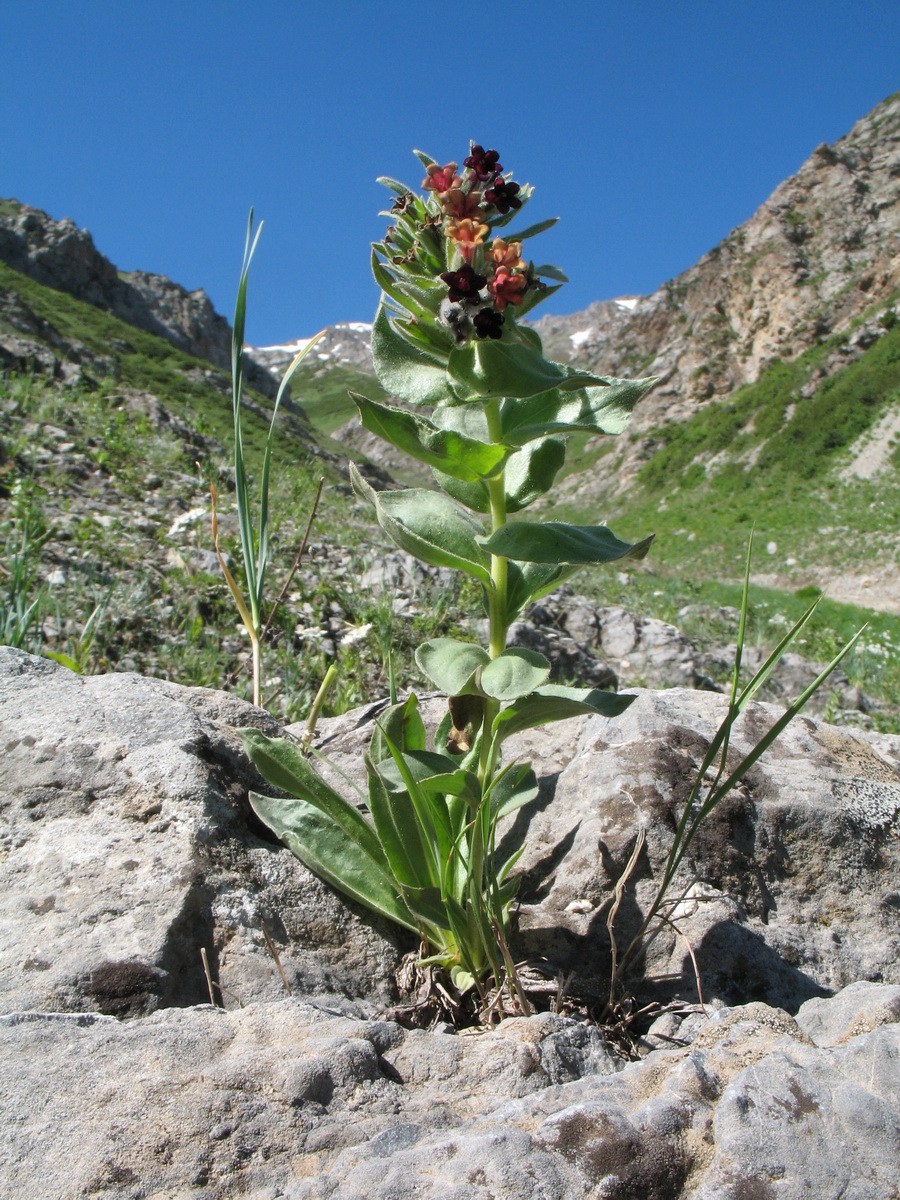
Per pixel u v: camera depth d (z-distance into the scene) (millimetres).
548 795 561
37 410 2316
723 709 637
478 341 411
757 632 2254
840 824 541
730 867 510
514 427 469
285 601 1351
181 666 1074
